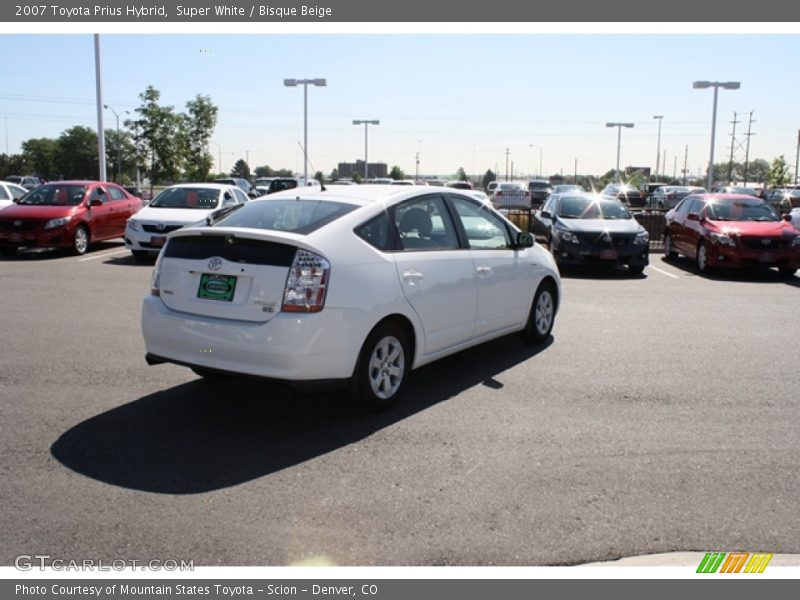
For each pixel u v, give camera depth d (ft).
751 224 44.98
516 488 13.39
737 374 21.36
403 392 18.35
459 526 11.96
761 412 17.89
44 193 51.39
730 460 14.84
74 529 11.69
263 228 16.52
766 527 12.12
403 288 17.28
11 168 336.29
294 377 15.17
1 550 11.09
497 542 11.50
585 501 12.91
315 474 13.87
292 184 115.03
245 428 16.22
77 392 18.58
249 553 11.12
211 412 17.22
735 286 40.14
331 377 15.71
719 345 25.16
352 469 14.12
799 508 12.79
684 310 32.17
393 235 17.67
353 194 18.20
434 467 14.28
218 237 16.03
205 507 12.48
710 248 44.34
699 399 18.86
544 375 20.93
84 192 51.83
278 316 15.06
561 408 17.97
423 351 18.38
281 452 14.89
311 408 17.63
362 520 12.12
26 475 13.61
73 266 43.65
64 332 25.41
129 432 15.85
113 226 53.62
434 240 19.24
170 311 16.43
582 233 43.80
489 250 21.31
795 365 22.52
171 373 20.36
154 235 44.62
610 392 19.35
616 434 16.22
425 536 11.64
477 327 20.62
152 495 12.89
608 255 43.19
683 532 11.90
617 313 31.22
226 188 51.98
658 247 61.57
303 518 12.16
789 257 42.98
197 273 16.17
